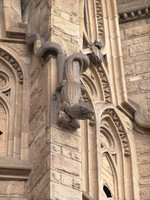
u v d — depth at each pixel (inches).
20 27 1758.1
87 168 1684.3
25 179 1529.3
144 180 1830.7
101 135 1818.4
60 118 1499.8
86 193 1553.9
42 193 1444.4
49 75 1587.1
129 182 1798.7
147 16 2133.4
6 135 1614.2
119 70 1945.1
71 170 1469.0
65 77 1560.0
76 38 1683.1
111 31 2028.8
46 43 1620.3
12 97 1667.1
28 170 1533.0
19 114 1637.6
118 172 1806.1
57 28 1672.0
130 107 1910.7
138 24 2126.0
